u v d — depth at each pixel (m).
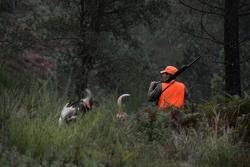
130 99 33.09
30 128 17.38
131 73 42.12
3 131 17.50
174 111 22.47
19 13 53.44
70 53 42.28
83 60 40.12
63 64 41.25
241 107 22.88
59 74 40.91
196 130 21.72
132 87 41.94
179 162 17.94
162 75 24.88
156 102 24.41
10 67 44.75
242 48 53.62
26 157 14.66
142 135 20.31
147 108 22.56
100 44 39.78
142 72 43.00
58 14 46.97
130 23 41.97
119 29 42.19
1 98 20.73
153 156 18.28
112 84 41.12
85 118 20.34
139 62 42.94
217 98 25.31
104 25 40.88
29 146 16.41
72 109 21.30
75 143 17.12
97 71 41.56
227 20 37.81
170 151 19.19
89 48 39.44
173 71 24.75
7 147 15.62
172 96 24.19
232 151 18.97
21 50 38.91
